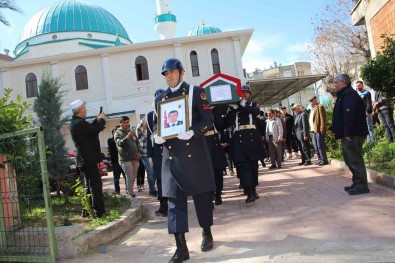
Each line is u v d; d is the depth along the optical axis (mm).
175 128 4234
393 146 8938
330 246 4023
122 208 7324
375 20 11695
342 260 3588
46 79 9609
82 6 37781
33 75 29531
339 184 7672
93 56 29297
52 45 34844
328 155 12094
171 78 4484
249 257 4074
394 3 10242
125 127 9211
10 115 5434
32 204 5238
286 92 24844
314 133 11469
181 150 4305
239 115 7078
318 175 9383
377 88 8078
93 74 29250
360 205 5672
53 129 8992
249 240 4730
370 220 4828
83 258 4836
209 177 4391
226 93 7152
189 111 4285
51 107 9227
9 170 5168
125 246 5273
